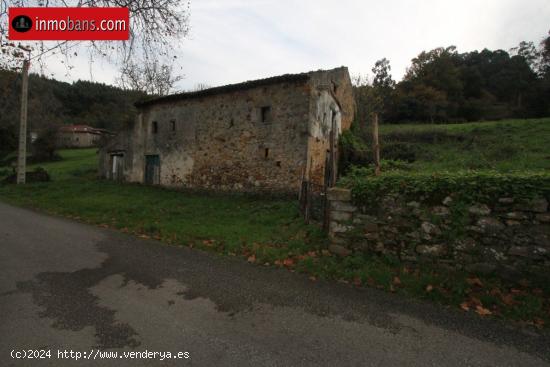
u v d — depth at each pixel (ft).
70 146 122.83
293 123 33.32
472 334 8.72
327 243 16.44
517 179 11.60
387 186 14.20
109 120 145.89
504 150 49.52
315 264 13.97
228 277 12.91
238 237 18.40
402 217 13.79
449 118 114.42
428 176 13.65
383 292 11.49
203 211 26.96
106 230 21.27
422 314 9.85
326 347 8.05
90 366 7.16
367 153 47.39
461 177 12.73
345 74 51.96
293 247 16.43
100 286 11.85
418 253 13.32
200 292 11.39
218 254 16.10
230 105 37.35
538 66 137.28
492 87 133.80
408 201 13.69
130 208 27.68
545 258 10.91
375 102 80.64
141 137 45.32
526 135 58.70
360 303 10.59
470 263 12.19
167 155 42.39
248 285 12.08
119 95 112.06
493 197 11.89
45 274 13.02
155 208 28.32
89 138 131.54
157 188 42.04
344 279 12.67
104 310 9.91
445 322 9.36
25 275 12.89
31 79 48.73
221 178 37.52
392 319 9.52
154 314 9.70
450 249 12.64
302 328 8.97
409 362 7.49
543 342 8.36
